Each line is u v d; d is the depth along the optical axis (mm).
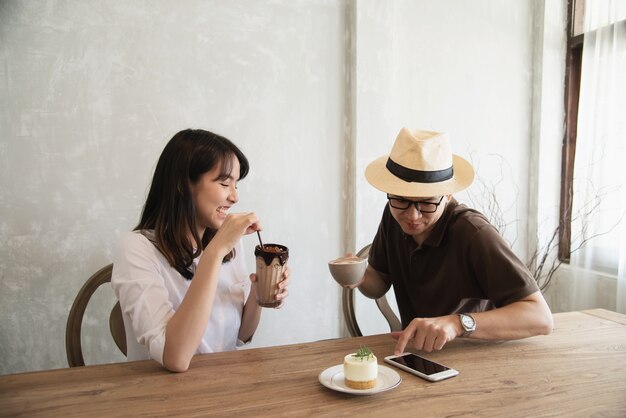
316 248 2588
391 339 1366
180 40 2262
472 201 2938
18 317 2102
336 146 2590
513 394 1000
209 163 1336
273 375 1106
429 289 1548
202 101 2318
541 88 2969
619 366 1150
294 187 2521
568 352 1241
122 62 2176
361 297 2652
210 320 1406
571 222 2871
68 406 954
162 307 1192
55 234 2127
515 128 3008
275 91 2449
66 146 2117
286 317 2553
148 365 1170
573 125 2988
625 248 2486
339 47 2559
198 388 1034
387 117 2584
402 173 1342
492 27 2898
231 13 2342
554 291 3047
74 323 1530
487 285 1361
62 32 2080
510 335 1228
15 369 2111
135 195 2234
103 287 2191
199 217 1397
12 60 2027
